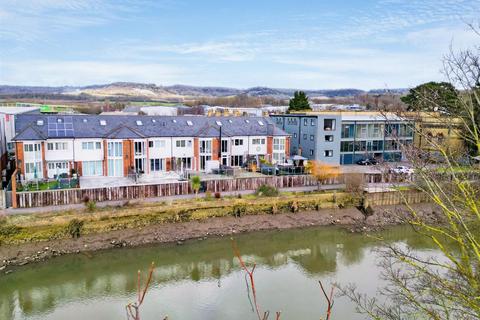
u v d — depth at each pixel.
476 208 9.98
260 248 38.06
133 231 38.56
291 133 70.38
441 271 23.53
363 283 29.67
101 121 53.97
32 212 36.88
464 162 11.68
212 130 57.50
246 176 51.72
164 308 26.56
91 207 38.03
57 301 27.77
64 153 49.44
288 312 25.58
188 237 39.34
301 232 42.22
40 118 51.47
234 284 30.27
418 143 12.65
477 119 10.48
